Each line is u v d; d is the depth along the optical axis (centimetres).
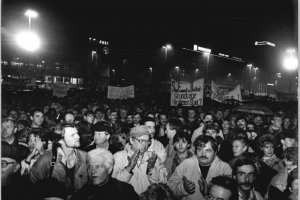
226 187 304
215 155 459
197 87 1222
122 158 471
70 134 435
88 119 876
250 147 643
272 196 436
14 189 334
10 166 371
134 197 380
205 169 455
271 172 505
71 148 440
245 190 397
